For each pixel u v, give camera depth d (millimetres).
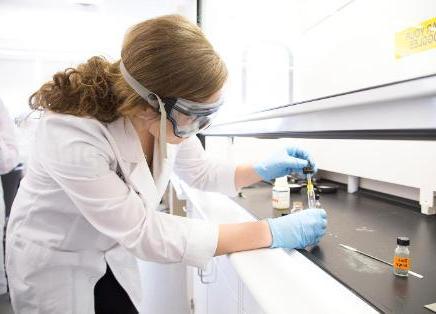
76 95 835
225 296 1345
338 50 1567
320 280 631
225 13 2406
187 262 749
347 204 1355
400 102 444
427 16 1080
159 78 698
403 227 1018
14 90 4414
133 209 757
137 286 1155
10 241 1019
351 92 528
